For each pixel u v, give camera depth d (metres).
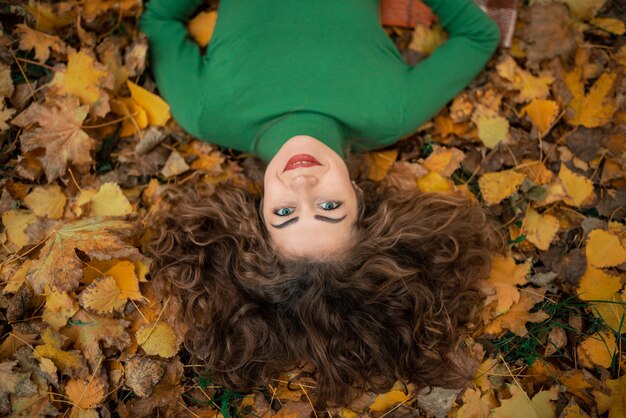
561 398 1.67
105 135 1.77
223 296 1.58
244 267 1.55
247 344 1.54
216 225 1.65
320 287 1.46
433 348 1.58
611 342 1.71
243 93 1.59
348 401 1.60
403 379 1.61
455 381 1.62
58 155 1.64
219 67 1.62
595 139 1.81
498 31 1.79
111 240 1.54
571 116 1.83
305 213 1.39
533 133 1.84
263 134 1.61
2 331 1.55
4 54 1.67
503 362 1.71
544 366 1.72
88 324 1.58
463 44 1.76
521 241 1.80
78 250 1.62
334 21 1.62
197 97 1.64
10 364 1.48
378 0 1.83
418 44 1.88
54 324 1.56
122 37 1.79
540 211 1.84
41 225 1.64
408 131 1.72
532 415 1.63
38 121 1.63
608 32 1.88
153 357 1.63
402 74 1.68
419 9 1.89
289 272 1.46
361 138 1.68
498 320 1.72
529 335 1.74
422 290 1.57
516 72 1.86
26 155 1.66
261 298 1.54
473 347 1.68
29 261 1.57
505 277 1.74
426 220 1.63
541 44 1.83
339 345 1.52
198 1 1.80
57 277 1.50
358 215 1.55
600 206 1.83
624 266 1.75
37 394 1.50
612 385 1.63
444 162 1.83
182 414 1.64
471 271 1.67
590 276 1.75
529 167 1.83
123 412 1.59
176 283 1.61
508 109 1.89
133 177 1.79
